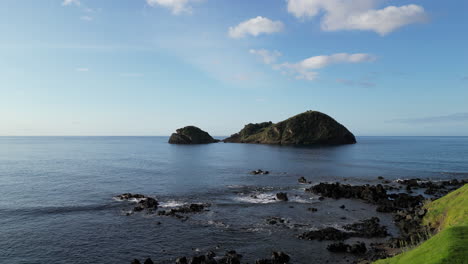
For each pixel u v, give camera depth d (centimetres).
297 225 3009
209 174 6612
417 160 9550
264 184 5394
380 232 2698
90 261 2227
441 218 2536
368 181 5781
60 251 2386
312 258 2236
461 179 5950
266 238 2658
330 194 4359
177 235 2734
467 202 2302
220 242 2572
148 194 4475
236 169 7512
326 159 10056
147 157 11050
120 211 3503
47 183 5306
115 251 2398
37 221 3114
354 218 3253
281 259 2186
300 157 10844
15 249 2412
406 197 3953
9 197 4169
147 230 2859
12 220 3144
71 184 5222
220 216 3328
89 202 3906
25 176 6125
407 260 1163
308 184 5416
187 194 4503
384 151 13812
